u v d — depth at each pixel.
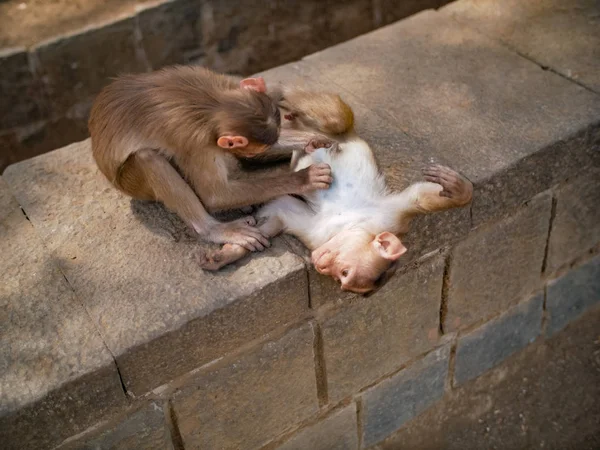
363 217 1.86
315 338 1.99
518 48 2.32
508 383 2.46
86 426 1.75
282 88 2.02
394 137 2.07
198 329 1.77
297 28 3.40
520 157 1.99
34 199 2.00
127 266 1.84
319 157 1.95
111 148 1.82
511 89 2.19
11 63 2.94
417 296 2.09
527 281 2.31
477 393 2.44
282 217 1.88
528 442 2.37
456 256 2.09
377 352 2.13
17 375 1.69
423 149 2.03
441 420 2.40
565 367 2.48
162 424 1.88
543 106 2.13
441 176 1.80
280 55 3.45
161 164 1.81
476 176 1.96
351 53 2.35
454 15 2.47
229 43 3.28
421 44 2.37
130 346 1.72
